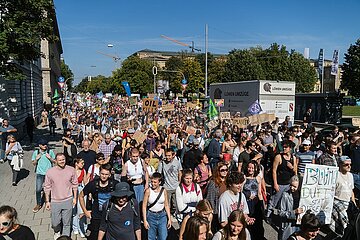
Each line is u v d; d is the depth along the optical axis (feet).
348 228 16.56
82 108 125.18
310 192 18.85
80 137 62.23
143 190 24.13
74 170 21.84
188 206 19.60
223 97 89.56
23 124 85.66
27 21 58.34
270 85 73.56
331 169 19.24
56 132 94.22
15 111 74.79
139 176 24.08
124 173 23.95
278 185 22.39
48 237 23.80
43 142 28.86
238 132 47.44
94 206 19.43
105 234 18.26
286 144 23.13
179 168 24.70
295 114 128.67
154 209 19.49
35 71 124.47
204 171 24.32
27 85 101.24
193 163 29.50
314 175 18.95
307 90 207.10
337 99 113.70
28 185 38.04
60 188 21.07
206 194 20.52
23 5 57.93
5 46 53.83
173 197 24.49
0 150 49.96
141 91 251.60
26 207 30.22
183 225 16.74
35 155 29.01
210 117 69.21
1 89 73.10
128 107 119.14
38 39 58.44
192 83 244.63
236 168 29.45
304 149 27.17
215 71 247.50
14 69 59.11
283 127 50.85
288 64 204.64
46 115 117.60
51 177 21.02
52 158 29.43
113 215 16.51
